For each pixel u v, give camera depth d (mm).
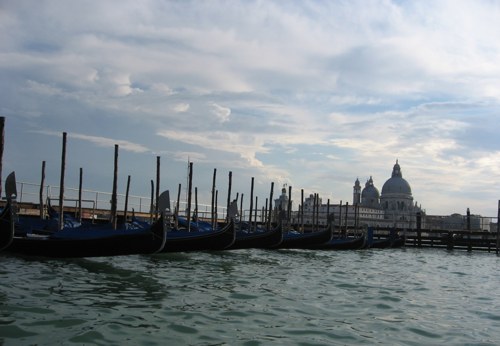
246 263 25688
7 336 9500
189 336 9961
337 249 43750
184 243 27750
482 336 10945
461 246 55344
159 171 30625
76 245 21078
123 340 9539
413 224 128375
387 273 24391
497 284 21531
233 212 30703
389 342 10164
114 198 26594
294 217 93938
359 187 183375
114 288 15344
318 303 14148
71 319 10961
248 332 10453
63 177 24547
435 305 14781
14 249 21797
